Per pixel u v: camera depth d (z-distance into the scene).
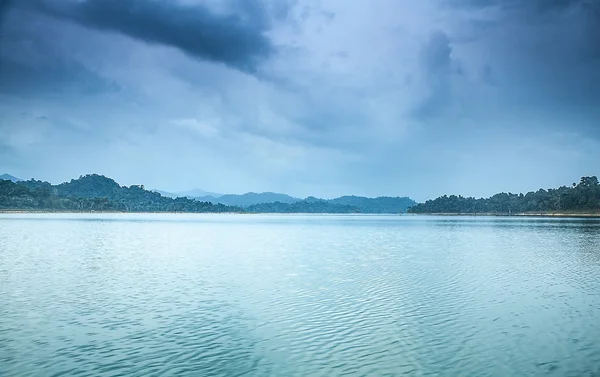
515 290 36.16
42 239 88.19
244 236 109.75
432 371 19.22
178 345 22.47
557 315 28.19
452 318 27.52
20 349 21.80
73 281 40.03
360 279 41.38
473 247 76.50
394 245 81.56
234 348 22.03
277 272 45.84
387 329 25.06
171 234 114.31
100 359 20.56
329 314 28.44
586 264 52.50
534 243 84.31
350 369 19.45
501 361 20.30
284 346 22.30
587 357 20.70
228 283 39.16
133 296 33.53
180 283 39.19
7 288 36.56
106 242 83.69
